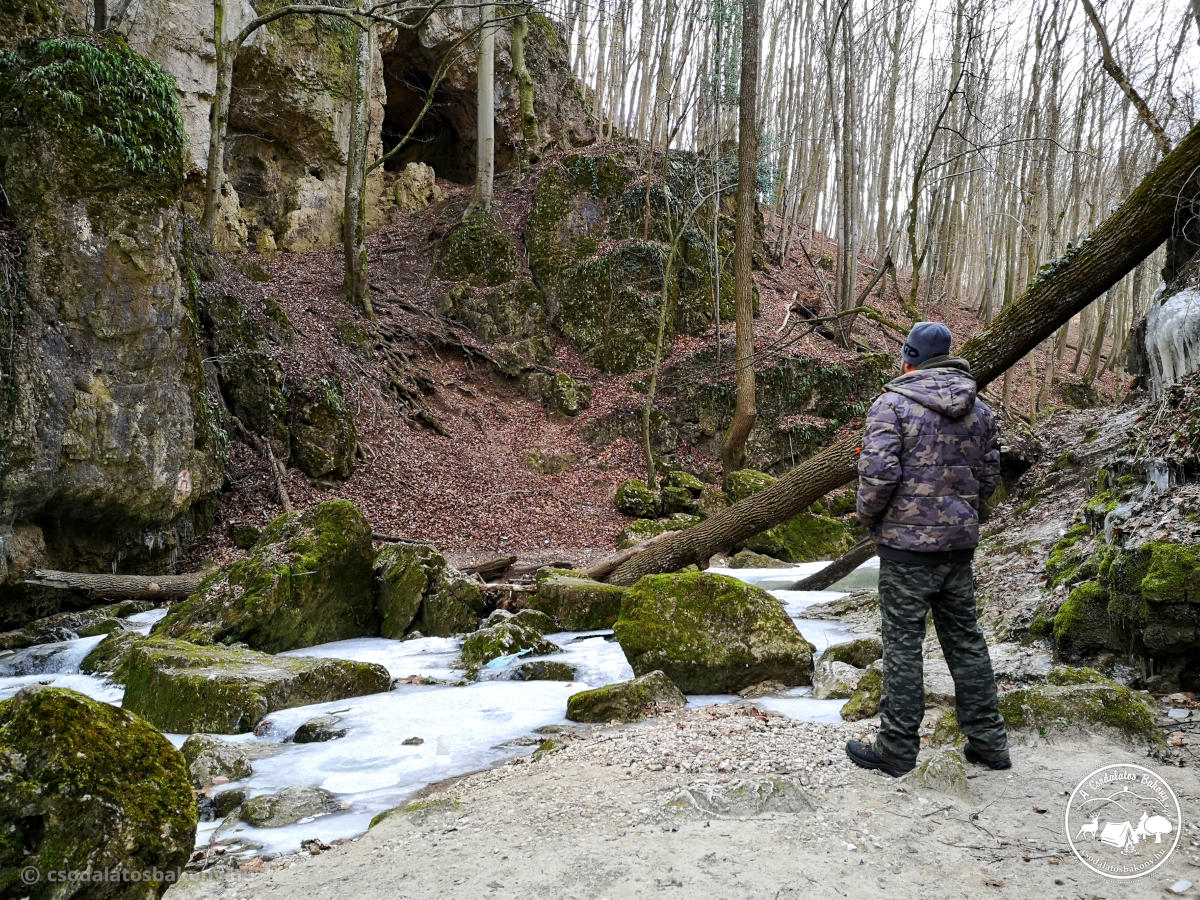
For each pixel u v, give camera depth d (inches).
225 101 674.8
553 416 869.2
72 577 396.8
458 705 233.6
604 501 747.4
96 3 515.2
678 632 239.6
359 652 325.4
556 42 1403.8
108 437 410.9
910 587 135.9
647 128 1492.4
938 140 1234.0
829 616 351.6
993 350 285.0
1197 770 130.8
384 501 633.0
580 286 959.0
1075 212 1190.9
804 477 358.3
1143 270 1015.0
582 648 307.9
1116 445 349.1
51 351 388.2
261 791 170.9
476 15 1145.4
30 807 81.5
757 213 1189.1
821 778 135.0
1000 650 208.4
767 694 231.0
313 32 951.0
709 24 1086.4
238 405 596.4
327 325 764.6
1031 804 121.8
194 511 516.7
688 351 914.1
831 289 1198.3
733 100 1063.0
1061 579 224.8
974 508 136.6
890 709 135.7
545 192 1028.5
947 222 1255.5
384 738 204.2
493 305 943.0
